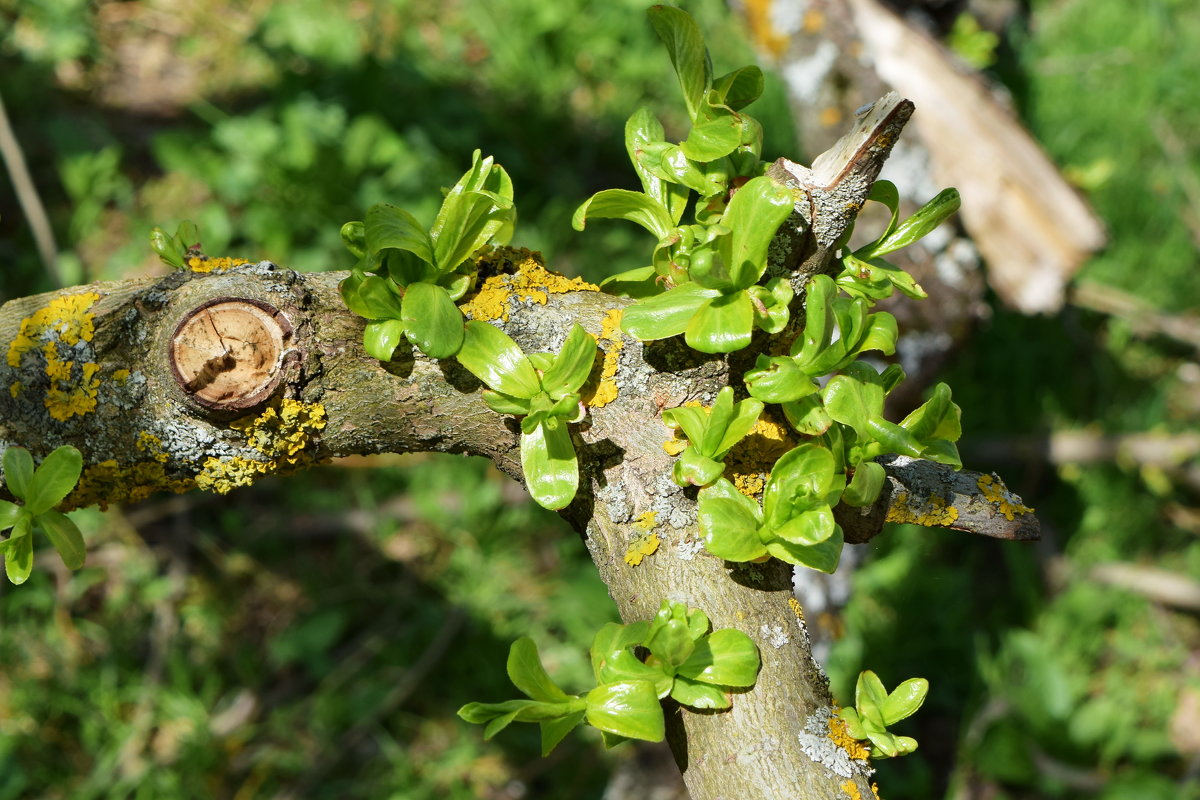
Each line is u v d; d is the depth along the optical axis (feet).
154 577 9.48
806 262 3.05
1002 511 3.58
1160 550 10.66
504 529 10.21
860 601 9.71
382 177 11.91
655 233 3.24
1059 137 12.77
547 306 3.22
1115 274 12.08
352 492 10.36
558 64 13.79
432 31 14.07
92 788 8.36
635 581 3.05
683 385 3.14
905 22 8.13
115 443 3.14
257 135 11.63
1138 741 9.28
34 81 12.37
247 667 9.16
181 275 3.19
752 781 2.81
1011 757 9.04
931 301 7.55
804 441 3.19
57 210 11.36
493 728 2.65
